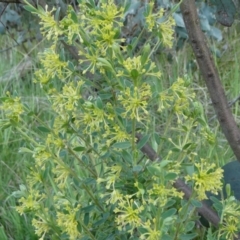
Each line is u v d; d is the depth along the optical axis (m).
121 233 1.50
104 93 1.41
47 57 1.39
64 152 1.50
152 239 1.26
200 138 2.19
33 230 2.35
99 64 1.28
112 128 1.38
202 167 1.29
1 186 2.68
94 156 1.64
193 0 1.53
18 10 3.46
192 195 1.37
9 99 1.43
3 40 4.06
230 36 3.83
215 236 1.74
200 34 1.55
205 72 1.59
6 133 2.96
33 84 3.46
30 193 1.58
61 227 1.53
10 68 3.82
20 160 2.88
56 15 1.42
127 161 1.36
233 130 1.64
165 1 2.97
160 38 1.38
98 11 1.26
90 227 1.56
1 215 2.52
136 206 1.31
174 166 1.38
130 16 3.07
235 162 2.07
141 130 1.52
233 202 1.46
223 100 1.62
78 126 1.45
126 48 1.35
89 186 1.66
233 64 3.65
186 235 1.42
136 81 1.22
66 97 1.38
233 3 1.87
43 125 1.48
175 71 3.39
